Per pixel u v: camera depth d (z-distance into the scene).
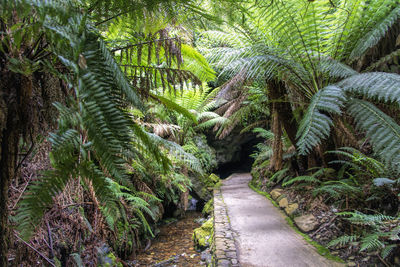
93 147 0.44
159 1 0.75
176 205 4.70
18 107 0.60
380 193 2.10
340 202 2.48
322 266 1.72
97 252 1.57
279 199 3.56
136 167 2.35
